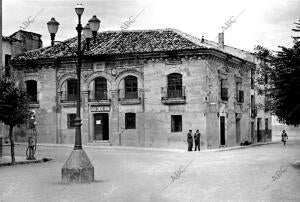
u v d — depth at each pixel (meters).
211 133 40.72
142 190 15.62
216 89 42.06
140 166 24.42
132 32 45.47
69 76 43.97
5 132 44.25
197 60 39.97
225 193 14.92
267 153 35.22
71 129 43.97
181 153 34.78
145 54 41.09
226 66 44.56
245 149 41.47
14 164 25.19
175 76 40.84
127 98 42.28
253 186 16.61
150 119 41.47
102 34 46.44
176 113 40.59
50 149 36.94
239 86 48.56
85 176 17.62
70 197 14.04
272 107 23.86
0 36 28.44
